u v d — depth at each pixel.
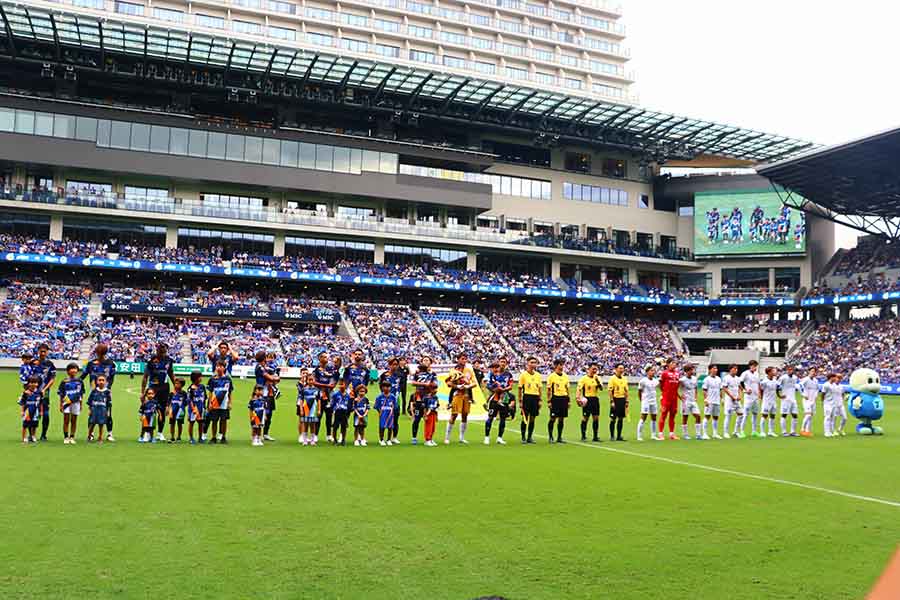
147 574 7.90
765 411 25.83
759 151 83.38
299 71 67.62
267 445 19.09
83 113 63.25
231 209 67.38
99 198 63.91
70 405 18.11
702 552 9.29
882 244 79.88
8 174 63.81
